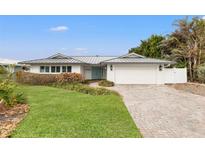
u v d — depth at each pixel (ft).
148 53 132.87
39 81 85.10
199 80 88.02
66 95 50.55
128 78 90.89
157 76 89.97
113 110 33.04
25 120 26.73
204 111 34.40
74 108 34.22
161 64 90.07
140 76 90.63
